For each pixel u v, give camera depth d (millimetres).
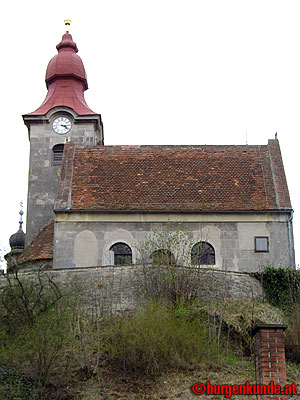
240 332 21828
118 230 29469
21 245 42406
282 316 24250
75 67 40969
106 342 20359
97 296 23969
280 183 31250
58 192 30891
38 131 38094
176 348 20219
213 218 29578
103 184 31516
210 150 33844
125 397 18203
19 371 19078
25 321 20328
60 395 18219
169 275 24312
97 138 39750
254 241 29297
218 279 25297
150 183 31578
